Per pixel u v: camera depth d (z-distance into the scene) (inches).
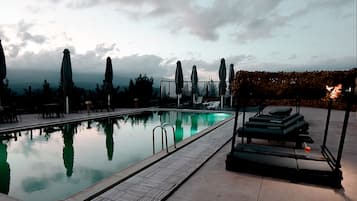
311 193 119.2
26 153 238.8
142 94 739.4
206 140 247.8
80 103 531.2
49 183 166.6
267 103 571.2
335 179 124.2
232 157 151.3
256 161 143.8
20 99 480.7
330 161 139.9
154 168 159.0
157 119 508.1
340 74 169.0
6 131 300.7
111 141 300.2
